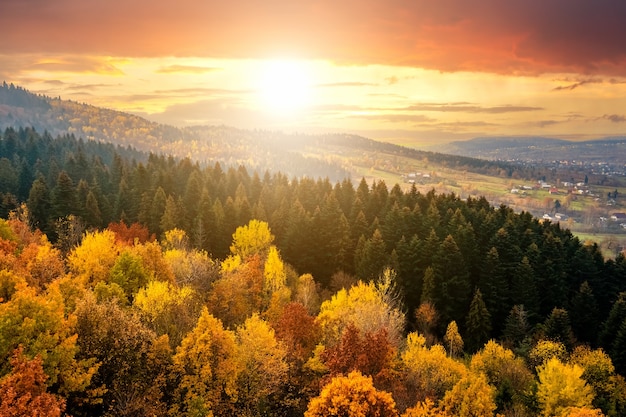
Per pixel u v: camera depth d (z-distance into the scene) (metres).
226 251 88.25
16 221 65.00
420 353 42.72
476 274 81.12
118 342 30.69
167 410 31.59
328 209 89.38
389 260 75.81
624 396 50.06
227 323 49.56
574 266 82.44
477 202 120.06
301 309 45.97
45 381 26.95
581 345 59.66
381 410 30.55
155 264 50.81
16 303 28.34
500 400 45.38
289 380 39.91
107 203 96.31
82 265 47.94
